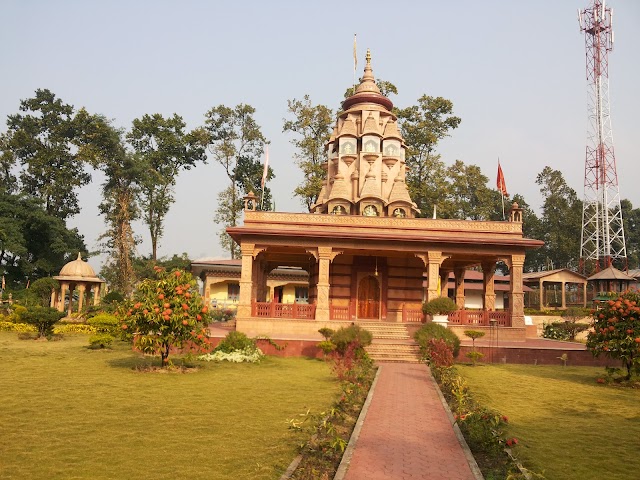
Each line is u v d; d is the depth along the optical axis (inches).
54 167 2219.5
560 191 2837.1
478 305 1953.7
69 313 1347.2
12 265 2021.4
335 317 1061.1
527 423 427.8
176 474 281.3
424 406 483.5
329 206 1204.5
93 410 421.1
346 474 293.7
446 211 1814.7
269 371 669.9
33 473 276.8
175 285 644.7
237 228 981.8
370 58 1341.0
